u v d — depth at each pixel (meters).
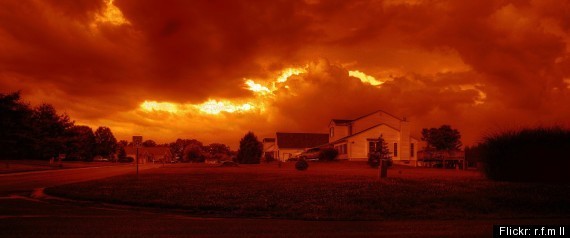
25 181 32.28
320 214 15.30
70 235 11.09
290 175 28.88
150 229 12.11
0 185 28.05
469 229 12.20
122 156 146.75
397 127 67.31
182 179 27.73
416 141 61.72
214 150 164.62
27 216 14.50
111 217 14.49
